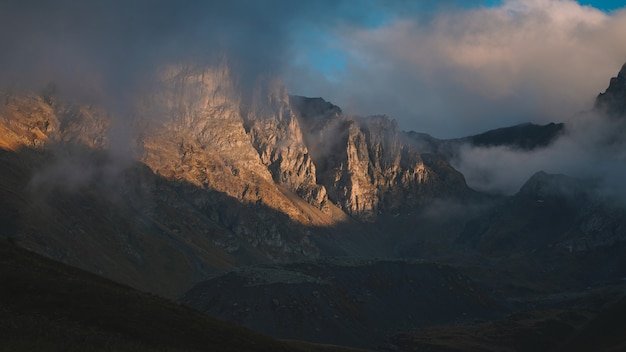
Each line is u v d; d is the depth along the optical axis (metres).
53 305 121.62
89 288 134.50
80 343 107.62
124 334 120.19
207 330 138.00
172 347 122.12
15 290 123.31
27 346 99.19
